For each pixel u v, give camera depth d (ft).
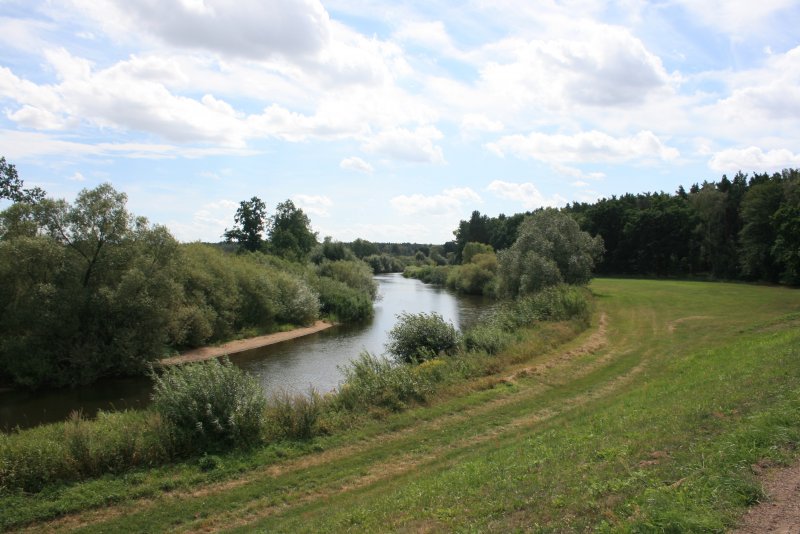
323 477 37.04
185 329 108.99
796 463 19.93
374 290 219.41
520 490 23.22
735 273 218.79
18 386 84.28
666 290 167.02
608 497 19.42
